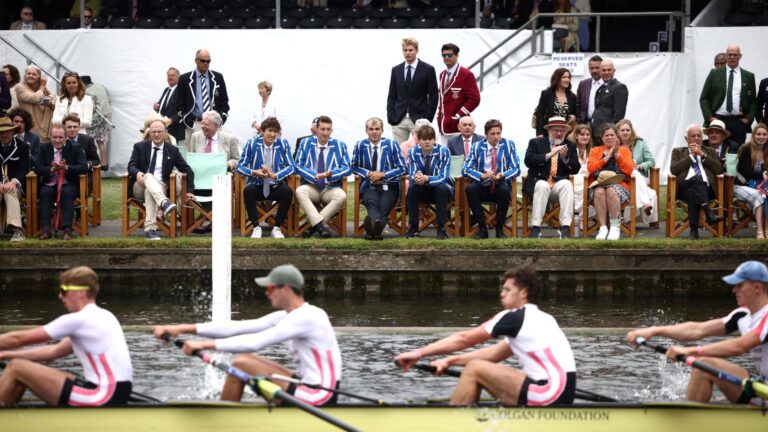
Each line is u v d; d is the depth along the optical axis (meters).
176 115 40.84
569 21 49.88
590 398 20.02
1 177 34.62
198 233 36.59
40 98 42.44
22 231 34.44
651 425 18.94
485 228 35.59
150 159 35.44
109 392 18.45
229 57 48.66
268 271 33.66
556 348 18.73
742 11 50.72
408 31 48.25
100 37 48.78
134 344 26.77
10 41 48.97
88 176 37.78
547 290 34.00
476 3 48.34
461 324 30.12
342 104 48.84
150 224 34.88
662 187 46.50
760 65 46.94
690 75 47.28
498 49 48.09
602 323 30.36
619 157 35.38
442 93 40.78
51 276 33.53
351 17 52.00
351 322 30.39
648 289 34.06
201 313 31.41
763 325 19.28
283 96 48.88
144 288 33.78
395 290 33.97
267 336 18.52
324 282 33.94
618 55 47.09
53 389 18.34
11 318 30.30
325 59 48.59
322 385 18.77
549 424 18.67
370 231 34.28
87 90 47.78
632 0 55.72
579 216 36.25
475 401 18.97
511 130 47.56
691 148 35.84
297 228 36.00
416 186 35.28
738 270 19.48
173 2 53.50
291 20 51.41
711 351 19.70
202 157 36.44
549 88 38.84
